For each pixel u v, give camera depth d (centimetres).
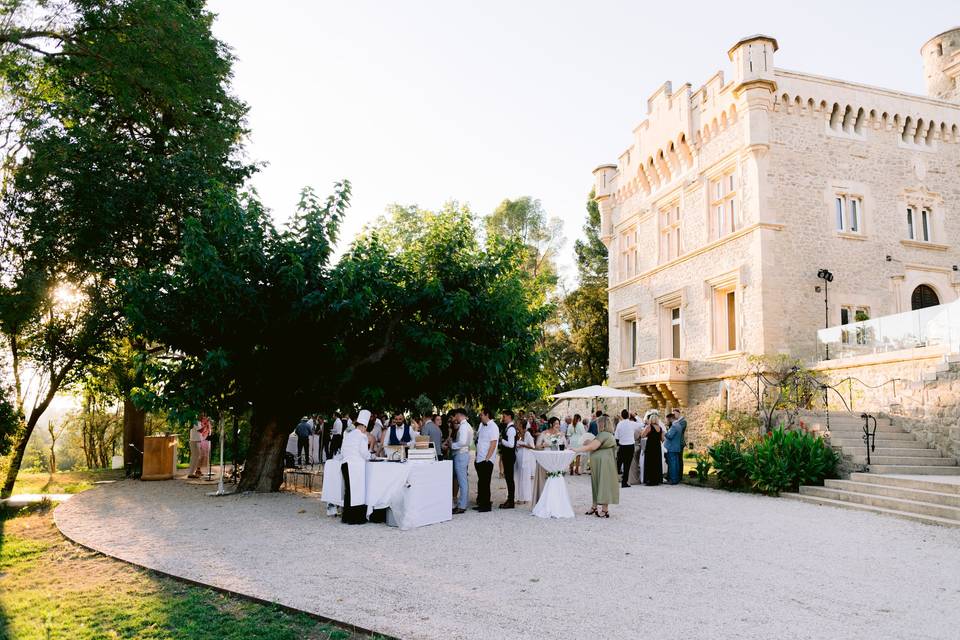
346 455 992
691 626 504
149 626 521
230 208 1275
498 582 634
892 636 484
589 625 505
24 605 582
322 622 522
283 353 1351
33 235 1538
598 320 3722
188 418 1233
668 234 2602
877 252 2128
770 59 2073
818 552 770
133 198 1580
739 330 2080
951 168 2288
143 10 1455
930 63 2670
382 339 1387
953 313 1362
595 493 1046
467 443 1151
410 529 934
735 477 1412
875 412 1565
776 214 2028
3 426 1490
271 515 1070
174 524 981
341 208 1363
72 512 1111
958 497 995
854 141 2164
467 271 1427
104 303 1627
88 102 1547
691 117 2398
